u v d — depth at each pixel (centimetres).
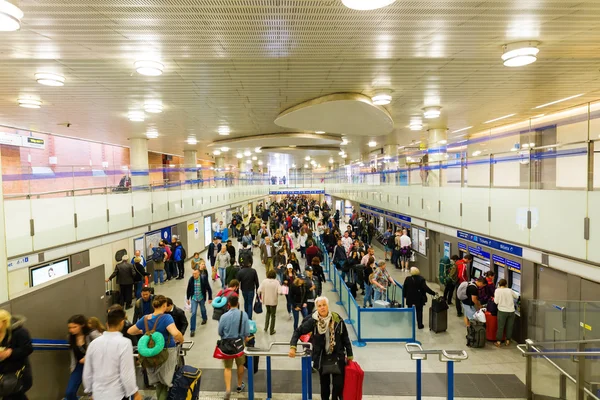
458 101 983
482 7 431
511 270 807
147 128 1435
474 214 959
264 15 448
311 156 3362
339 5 425
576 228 600
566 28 495
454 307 995
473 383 582
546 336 605
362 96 882
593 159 564
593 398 450
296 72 701
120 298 985
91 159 2008
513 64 573
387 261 1622
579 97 942
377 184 2034
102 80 745
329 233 1542
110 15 443
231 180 2656
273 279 790
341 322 413
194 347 724
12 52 574
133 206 1177
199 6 423
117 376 333
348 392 397
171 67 663
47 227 774
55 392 458
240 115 1154
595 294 563
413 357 451
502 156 830
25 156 1504
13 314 402
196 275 802
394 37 522
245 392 539
